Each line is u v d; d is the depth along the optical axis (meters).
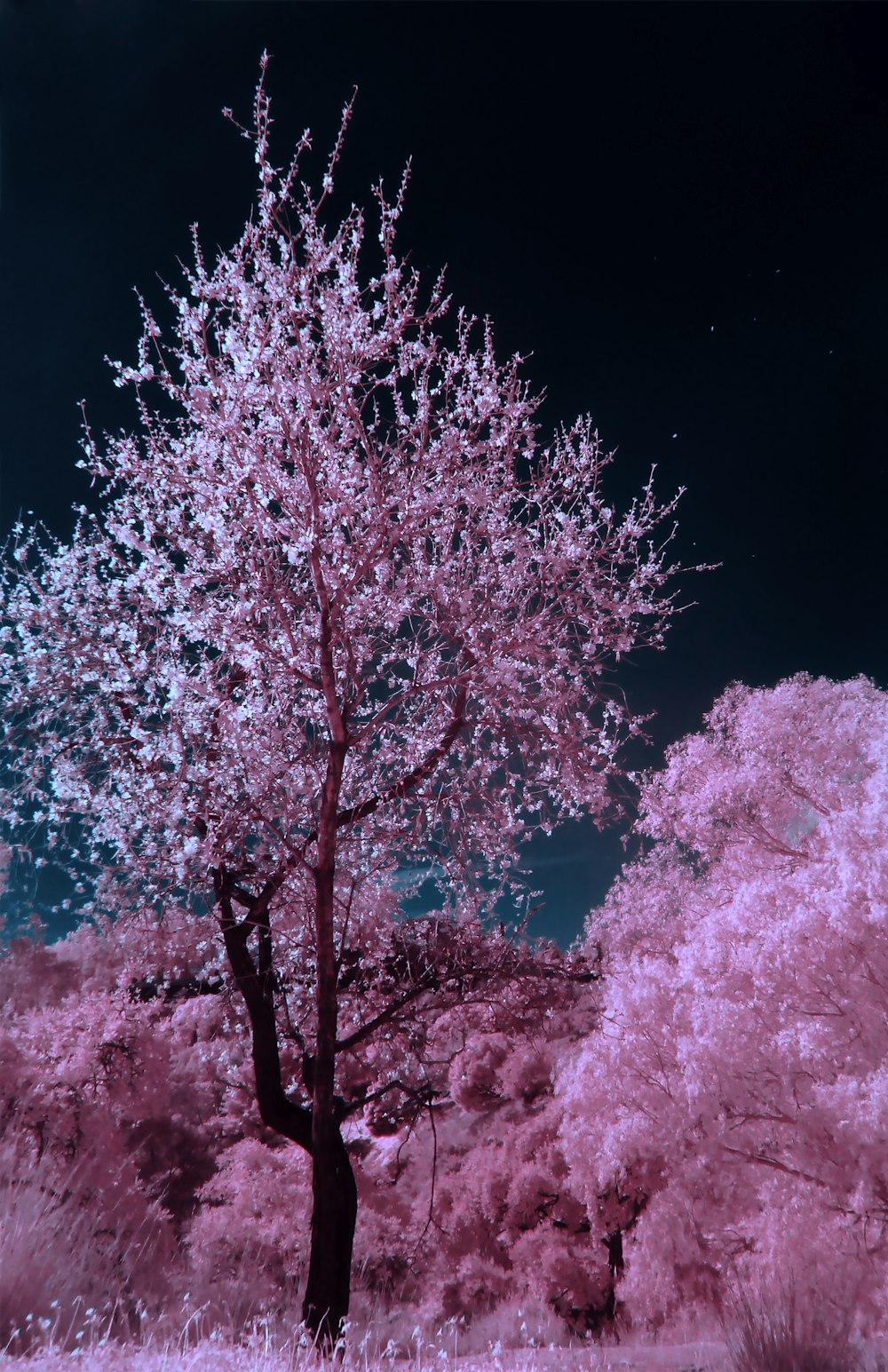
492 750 8.87
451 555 8.67
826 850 13.03
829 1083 10.21
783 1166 10.44
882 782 11.63
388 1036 9.27
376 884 9.37
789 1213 9.95
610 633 8.46
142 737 7.51
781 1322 5.86
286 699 8.57
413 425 8.10
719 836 17.44
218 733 7.60
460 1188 27.97
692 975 12.88
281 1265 14.22
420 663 8.86
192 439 7.86
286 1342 3.51
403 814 8.98
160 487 7.89
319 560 7.65
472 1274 25.22
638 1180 16.23
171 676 7.29
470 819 8.77
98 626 8.12
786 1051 10.42
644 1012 13.38
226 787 7.73
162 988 10.30
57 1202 4.78
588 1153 15.93
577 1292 23.05
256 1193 19.77
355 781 8.88
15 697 7.84
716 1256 13.54
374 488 7.91
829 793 15.65
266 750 7.67
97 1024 16.09
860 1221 9.30
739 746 17.33
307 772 8.13
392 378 8.00
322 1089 7.81
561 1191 26.08
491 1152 28.81
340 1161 7.75
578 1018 16.09
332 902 7.91
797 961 10.62
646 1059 13.00
